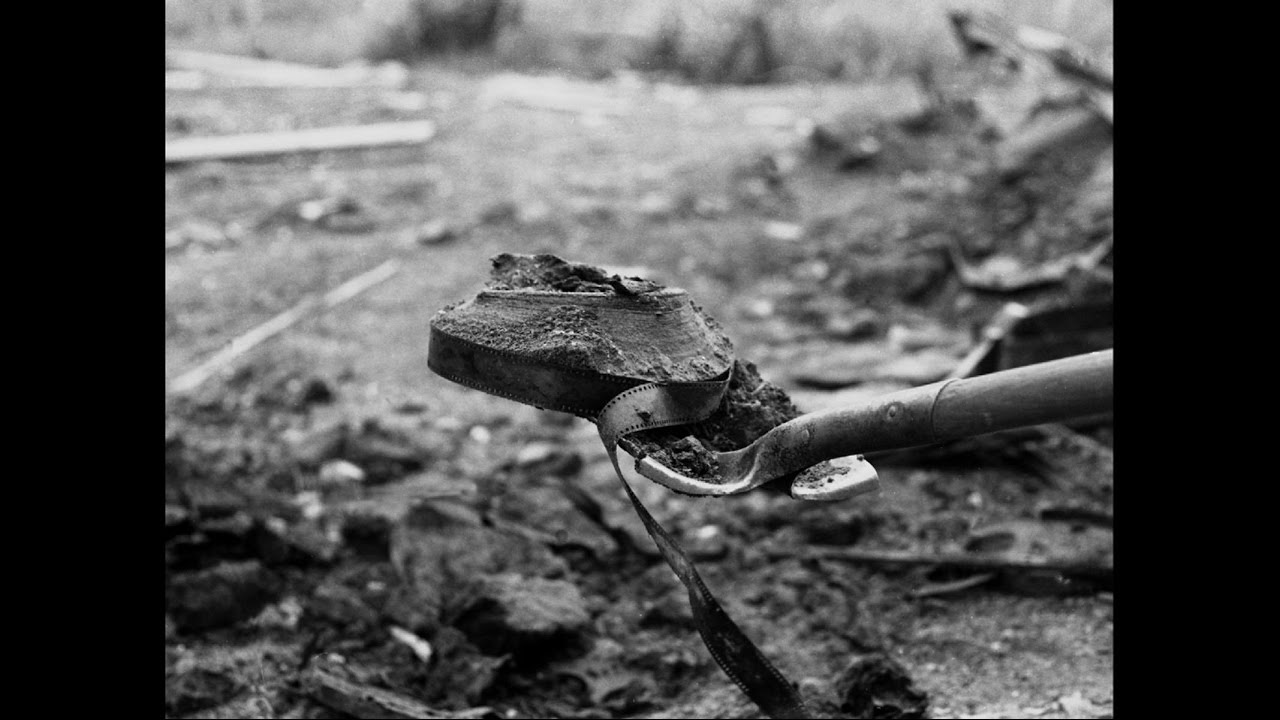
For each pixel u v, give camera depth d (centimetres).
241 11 1639
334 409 588
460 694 347
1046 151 819
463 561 412
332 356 649
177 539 410
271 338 671
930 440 208
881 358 633
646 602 407
